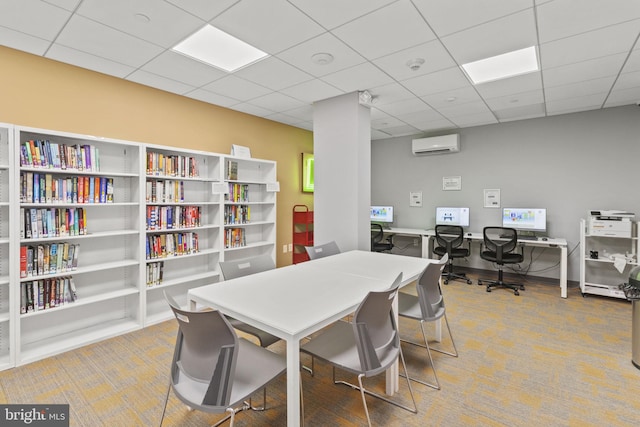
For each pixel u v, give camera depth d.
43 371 2.35
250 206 4.52
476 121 5.15
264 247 4.71
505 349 2.72
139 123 3.52
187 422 1.82
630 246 4.19
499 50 2.73
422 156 6.11
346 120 3.86
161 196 3.34
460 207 5.61
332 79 3.39
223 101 4.13
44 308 2.61
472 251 5.61
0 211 2.51
